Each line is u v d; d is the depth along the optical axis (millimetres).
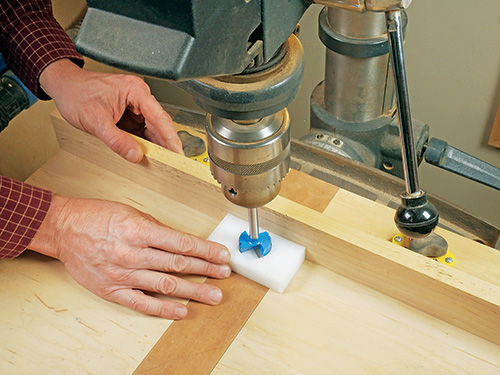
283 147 625
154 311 826
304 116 1573
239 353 791
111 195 1021
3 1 1078
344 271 867
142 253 839
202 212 984
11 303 858
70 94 1048
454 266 869
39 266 908
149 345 803
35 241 879
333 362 777
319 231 830
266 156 614
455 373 760
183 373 773
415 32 1257
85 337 814
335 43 919
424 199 714
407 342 795
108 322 832
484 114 1325
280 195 950
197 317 833
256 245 861
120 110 1060
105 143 984
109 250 837
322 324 819
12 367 784
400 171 1105
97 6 446
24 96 1196
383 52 911
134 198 1015
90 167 1074
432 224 714
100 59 437
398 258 782
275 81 519
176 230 898
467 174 1014
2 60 1182
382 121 1044
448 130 1414
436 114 1398
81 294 870
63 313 844
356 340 799
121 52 428
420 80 1347
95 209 875
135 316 838
